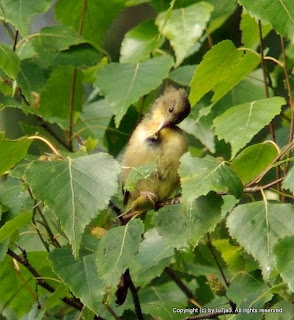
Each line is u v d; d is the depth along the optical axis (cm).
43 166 827
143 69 1077
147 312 1059
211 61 1022
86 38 1313
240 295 988
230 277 1088
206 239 1064
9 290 1054
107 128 1253
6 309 1156
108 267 821
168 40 1265
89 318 947
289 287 762
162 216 844
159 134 1101
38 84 1179
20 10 1102
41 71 1191
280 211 816
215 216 831
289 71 1199
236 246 1017
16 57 1020
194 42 1174
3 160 886
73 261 876
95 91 1340
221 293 990
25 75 1177
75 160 832
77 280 862
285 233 808
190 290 1170
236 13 1355
